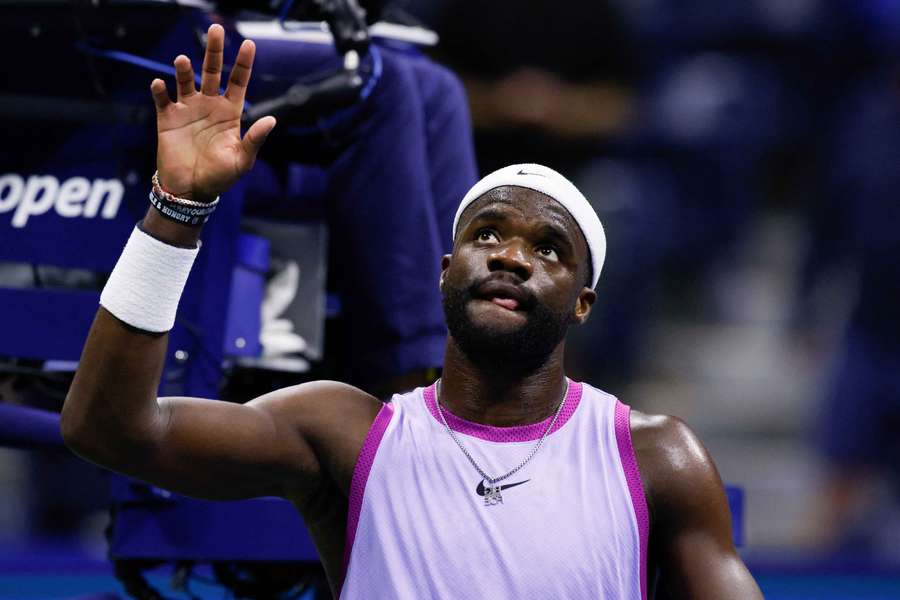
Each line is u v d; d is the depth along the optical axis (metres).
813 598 21.27
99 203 12.12
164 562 12.46
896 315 26.33
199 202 8.21
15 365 12.55
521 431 8.84
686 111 30.09
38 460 22.50
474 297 8.70
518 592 8.30
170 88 11.98
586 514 8.51
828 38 30.53
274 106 12.05
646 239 29.47
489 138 28.80
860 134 29.31
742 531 12.05
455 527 8.47
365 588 8.52
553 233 8.80
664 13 30.77
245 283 12.64
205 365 11.77
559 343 8.98
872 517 26.02
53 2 12.02
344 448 8.91
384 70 13.20
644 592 8.65
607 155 29.41
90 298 11.89
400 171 13.19
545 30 28.36
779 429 30.36
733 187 30.53
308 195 13.48
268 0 12.13
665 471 8.77
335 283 13.80
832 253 29.73
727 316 30.91
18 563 19.59
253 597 12.92
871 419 26.31
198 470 8.59
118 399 8.18
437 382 9.38
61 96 12.25
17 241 12.23
